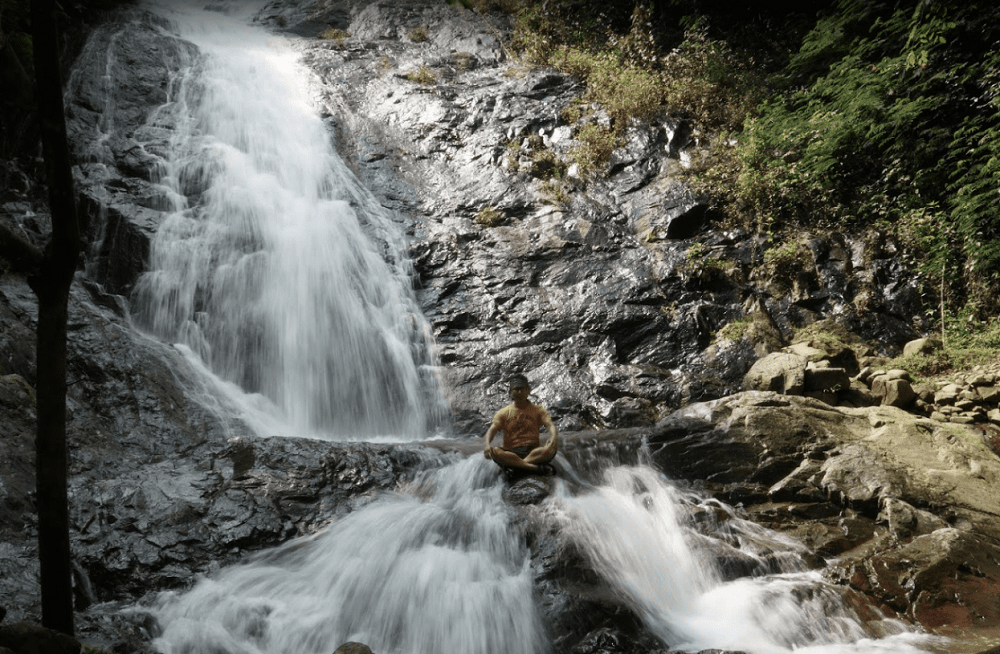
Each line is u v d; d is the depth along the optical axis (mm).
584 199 13508
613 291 11914
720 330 11461
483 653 5703
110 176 12227
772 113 13930
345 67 17016
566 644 5680
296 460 7496
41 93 3039
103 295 10773
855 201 12961
